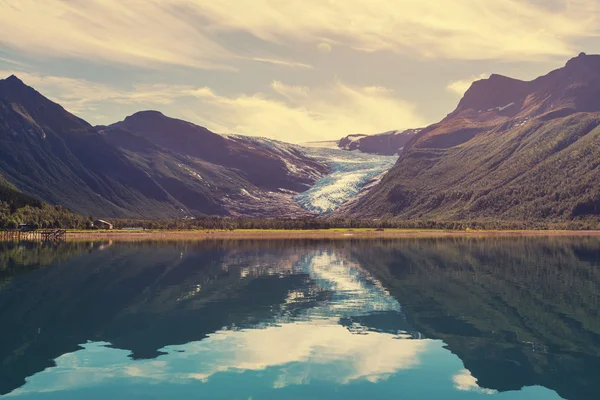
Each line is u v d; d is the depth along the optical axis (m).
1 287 68.31
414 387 31.16
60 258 111.00
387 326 45.03
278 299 58.53
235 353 37.22
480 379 32.28
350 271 85.31
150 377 32.53
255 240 189.00
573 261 101.56
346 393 30.25
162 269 89.38
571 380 32.31
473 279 75.00
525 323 46.31
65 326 45.56
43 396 29.80
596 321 47.19
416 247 145.62
